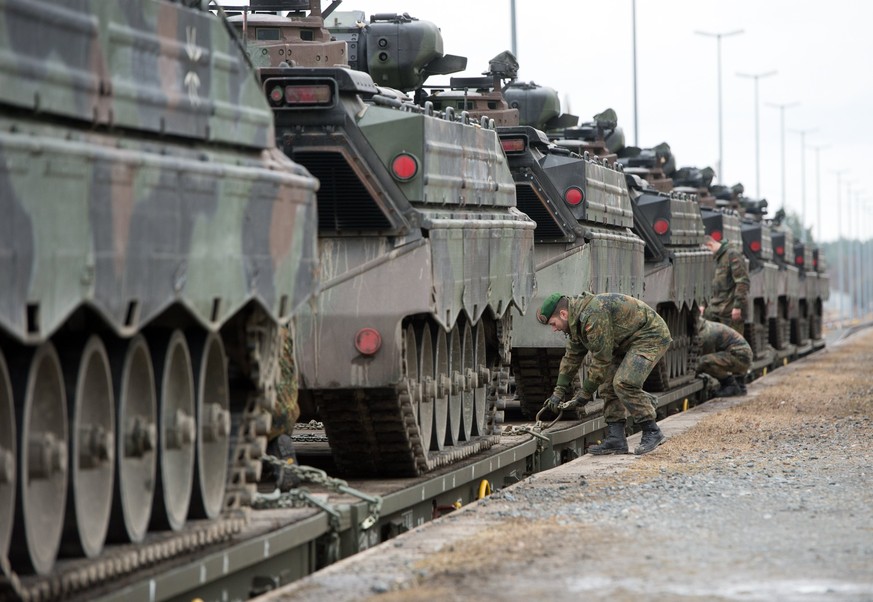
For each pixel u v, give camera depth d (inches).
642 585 909.8
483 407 1653.5
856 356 4810.5
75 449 806.5
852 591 888.3
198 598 886.4
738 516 1230.9
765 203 4635.8
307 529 1046.4
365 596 890.7
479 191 1535.4
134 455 877.2
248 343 996.6
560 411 1811.0
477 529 1168.8
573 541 1093.1
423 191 1310.3
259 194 960.9
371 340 1290.6
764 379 3472.0
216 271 893.2
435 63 1968.5
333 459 1493.6
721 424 2201.0
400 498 1252.5
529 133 2025.1
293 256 1033.5
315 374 1294.3
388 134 1296.8
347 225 1295.5
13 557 758.5
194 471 952.3
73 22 753.6
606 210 2196.1
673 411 2709.2
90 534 824.9
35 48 720.3
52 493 792.9
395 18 1905.8
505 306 1632.6
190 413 938.7
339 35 1892.2
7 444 743.7
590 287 2049.7
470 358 1599.4
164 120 850.8
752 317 3823.8
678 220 2765.7
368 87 1348.4
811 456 1745.8
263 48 1448.1
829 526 1169.4
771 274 4141.2
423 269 1293.1
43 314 705.6
